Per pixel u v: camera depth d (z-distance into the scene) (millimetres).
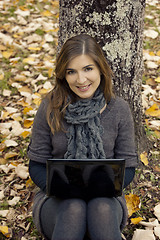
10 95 3521
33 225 2359
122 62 2377
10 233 2291
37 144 2027
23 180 2695
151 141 2904
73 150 1952
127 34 2305
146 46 4043
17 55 4051
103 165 1718
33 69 3840
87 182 1756
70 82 1851
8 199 2562
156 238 2227
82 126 1935
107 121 1969
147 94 3357
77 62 1776
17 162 2824
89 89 1866
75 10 2238
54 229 1706
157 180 2635
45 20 4645
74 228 1684
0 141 3010
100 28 2244
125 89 2482
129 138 2023
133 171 2072
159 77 3496
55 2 5020
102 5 2178
